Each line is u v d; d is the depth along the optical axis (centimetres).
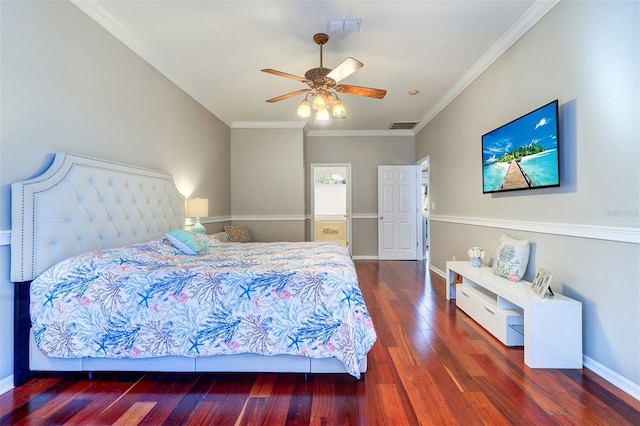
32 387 179
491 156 306
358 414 155
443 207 461
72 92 218
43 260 187
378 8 236
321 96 285
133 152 282
